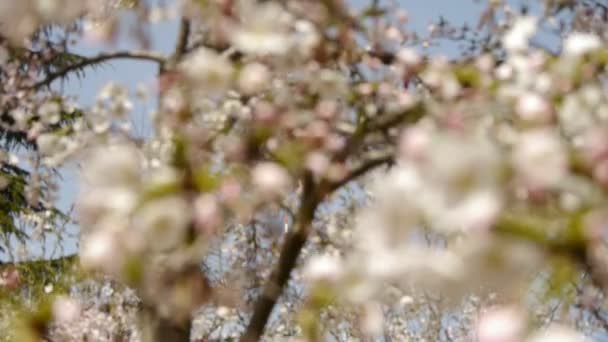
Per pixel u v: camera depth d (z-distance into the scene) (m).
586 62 1.61
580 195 1.03
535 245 1.03
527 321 1.05
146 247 1.32
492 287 1.10
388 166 2.43
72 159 2.83
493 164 0.99
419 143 1.03
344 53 2.41
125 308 5.57
